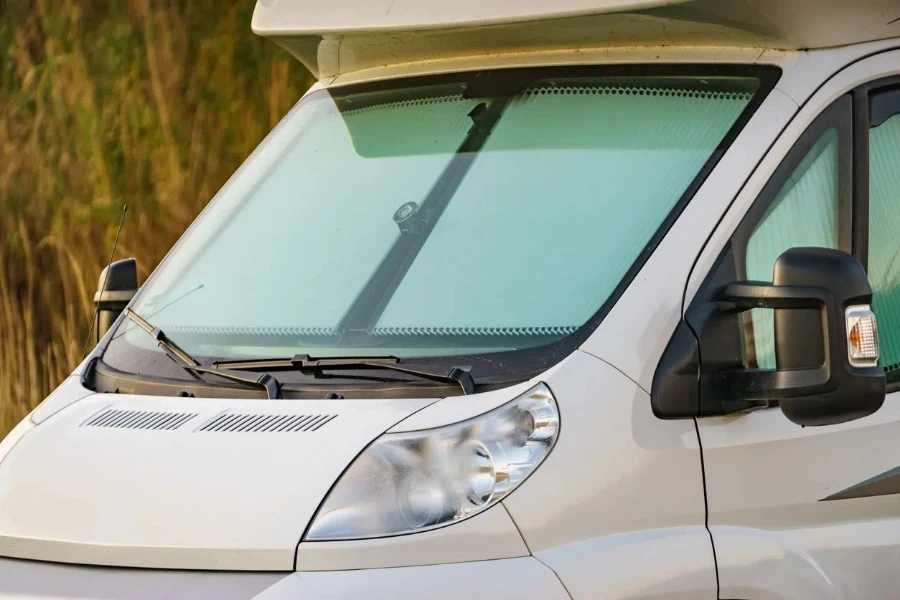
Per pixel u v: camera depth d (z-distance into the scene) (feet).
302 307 25.75
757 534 23.65
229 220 29.19
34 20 72.08
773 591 23.31
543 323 23.35
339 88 30.99
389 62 30.30
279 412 22.80
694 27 25.84
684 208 24.18
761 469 23.79
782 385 22.35
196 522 21.13
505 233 25.21
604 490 21.94
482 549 21.02
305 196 28.58
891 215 27.32
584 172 25.64
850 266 22.24
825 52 26.27
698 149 25.16
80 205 69.31
